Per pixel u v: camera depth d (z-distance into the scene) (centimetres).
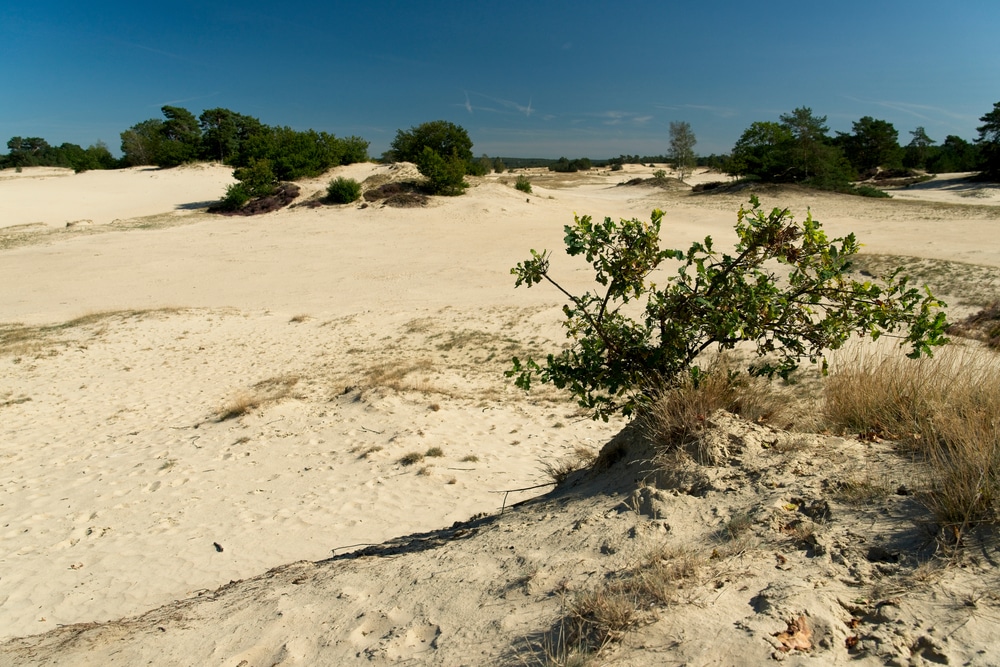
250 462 936
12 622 529
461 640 250
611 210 4331
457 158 4525
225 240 3409
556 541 321
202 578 588
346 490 810
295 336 1884
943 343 371
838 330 395
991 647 183
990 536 232
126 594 568
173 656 303
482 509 722
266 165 4519
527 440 998
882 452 322
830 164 4638
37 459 1015
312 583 371
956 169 7506
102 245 3297
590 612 233
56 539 709
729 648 200
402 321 1961
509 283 2391
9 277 2719
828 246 396
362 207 4081
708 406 391
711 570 248
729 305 400
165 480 877
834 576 231
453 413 1129
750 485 317
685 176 7056
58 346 1797
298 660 272
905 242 2575
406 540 514
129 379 1531
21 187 5344
